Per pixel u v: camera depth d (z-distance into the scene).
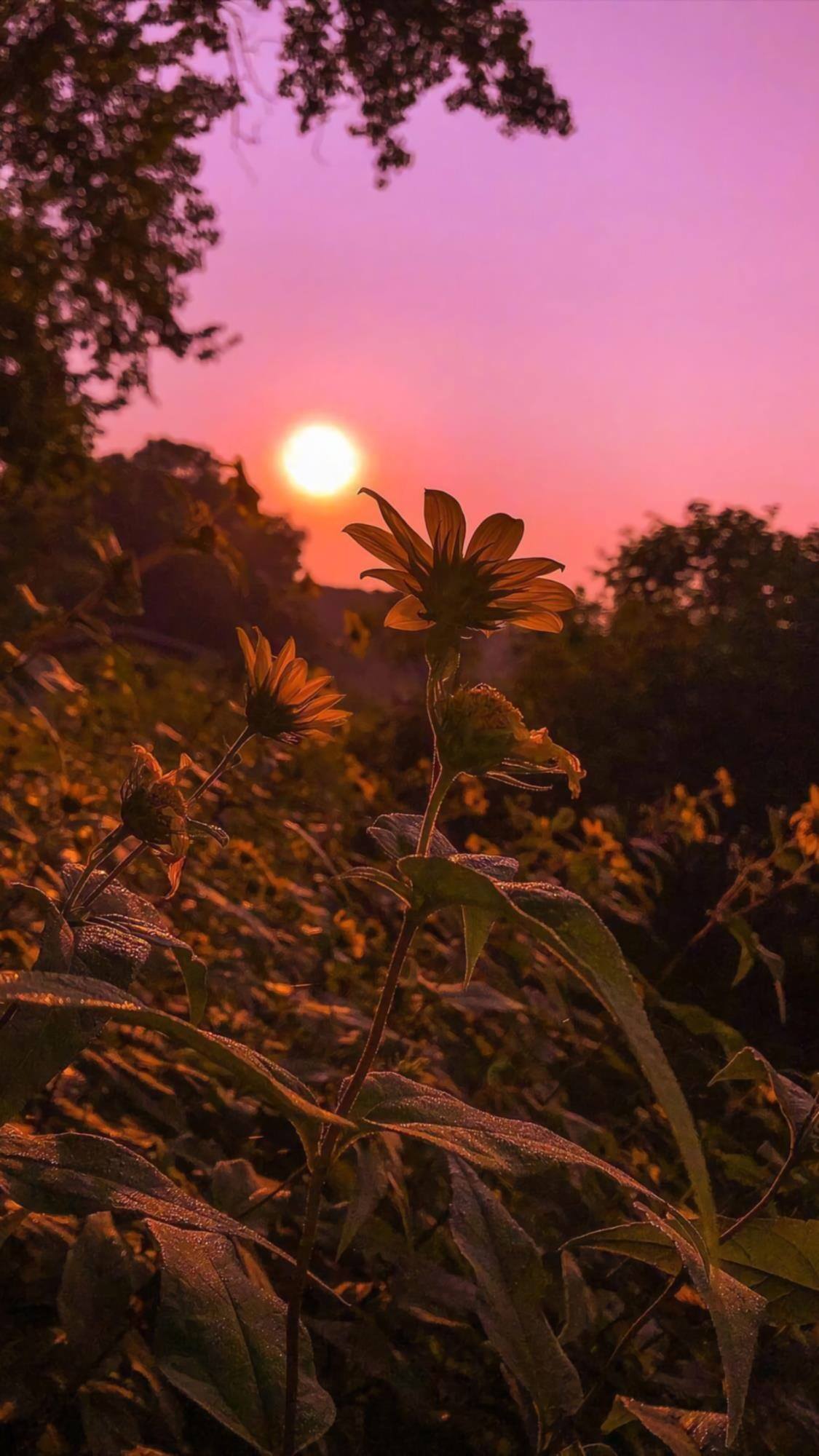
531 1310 1.07
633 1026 0.63
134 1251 1.52
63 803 2.58
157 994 2.35
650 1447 1.66
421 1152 2.04
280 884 3.27
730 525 10.42
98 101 12.29
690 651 8.10
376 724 8.12
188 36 13.27
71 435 6.66
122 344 12.51
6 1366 1.40
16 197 11.71
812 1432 1.63
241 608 21.05
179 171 13.64
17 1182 0.88
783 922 4.53
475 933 0.79
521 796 6.18
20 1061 0.75
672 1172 2.39
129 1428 1.35
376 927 3.25
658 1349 1.91
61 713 3.76
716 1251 0.59
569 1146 0.84
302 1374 0.85
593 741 7.46
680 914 4.64
